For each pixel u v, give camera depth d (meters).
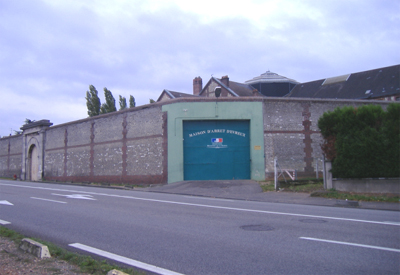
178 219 9.45
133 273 4.96
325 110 23.22
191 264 5.48
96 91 53.09
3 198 15.04
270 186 18.77
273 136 22.44
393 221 9.25
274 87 47.47
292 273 5.05
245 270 5.18
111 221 9.19
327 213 10.71
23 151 41.88
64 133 33.91
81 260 5.52
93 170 29.09
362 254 6.00
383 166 14.52
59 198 15.04
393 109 14.71
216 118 22.31
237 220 9.28
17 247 6.31
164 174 22.50
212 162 22.48
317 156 22.81
